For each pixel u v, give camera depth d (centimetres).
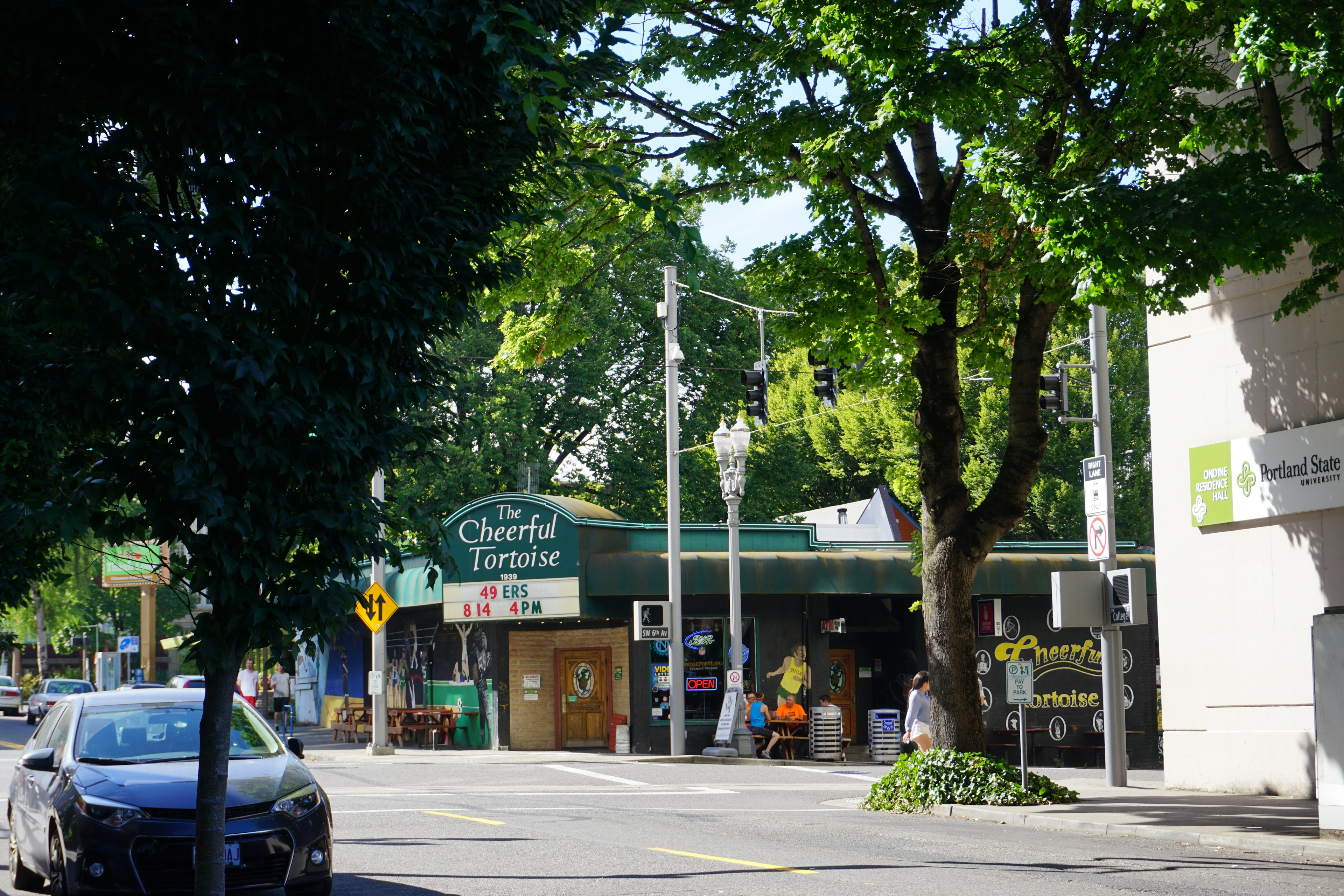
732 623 2828
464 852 1260
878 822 1537
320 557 611
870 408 5284
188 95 564
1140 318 4894
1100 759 3159
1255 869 1109
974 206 1636
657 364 4438
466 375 4050
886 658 3447
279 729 3903
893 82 1409
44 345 589
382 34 591
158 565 614
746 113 1677
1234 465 1777
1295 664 1694
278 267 593
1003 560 3192
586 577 3000
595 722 3216
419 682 3569
